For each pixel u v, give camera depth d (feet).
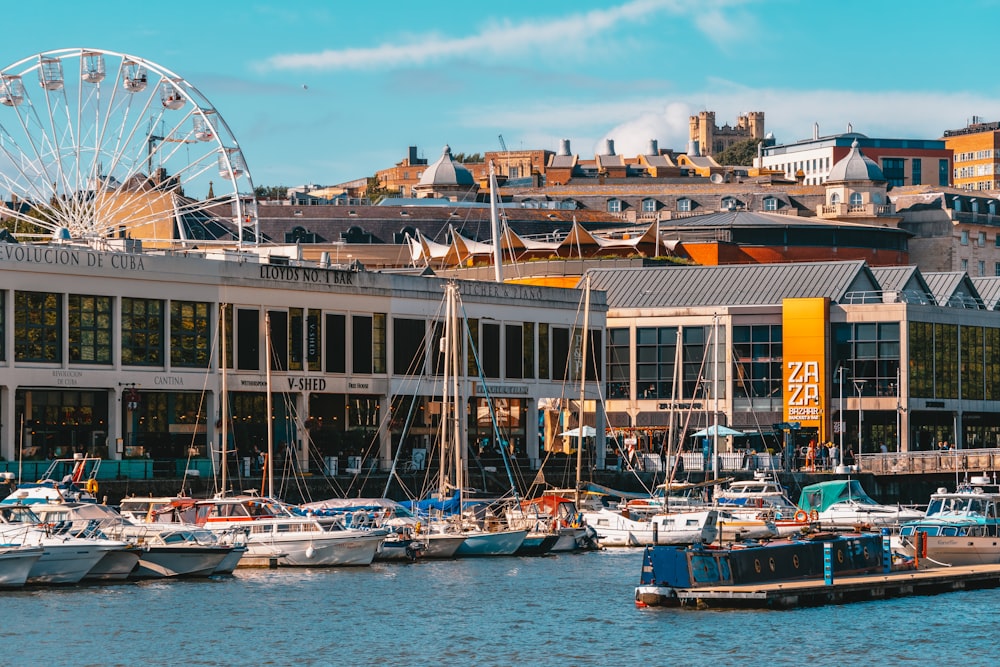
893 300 637.30
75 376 438.40
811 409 623.36
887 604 315.37
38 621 288.10
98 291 444.55
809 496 483.10
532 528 415.23
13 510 334.65
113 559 334.85
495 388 540.52
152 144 510.58
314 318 495.00
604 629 286.87
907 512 470.39
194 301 466.70
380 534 374.22
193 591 326.24
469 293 535.19
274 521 366.02
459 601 318.04
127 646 268.62
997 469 552.41
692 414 637.71
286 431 488.02
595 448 573.74
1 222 601.21
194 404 467.11
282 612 302.45
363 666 257.34
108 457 442.91
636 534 429.38
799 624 291.38
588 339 576.20
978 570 345.10
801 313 627.05
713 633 282.77
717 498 465.06
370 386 508.12
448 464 482.69
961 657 264.93
